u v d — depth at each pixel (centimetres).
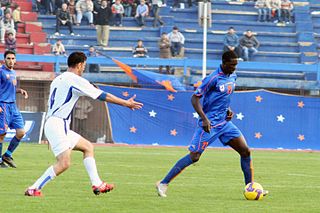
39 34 7975
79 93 2273
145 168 3741
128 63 7294
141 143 6244
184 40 8162
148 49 8119
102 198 2364
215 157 4900
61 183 2827
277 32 8600
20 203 2180
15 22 7988
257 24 8625
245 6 8831
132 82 7150
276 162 4550
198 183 2991
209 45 8275
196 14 8656
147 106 6259
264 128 6344
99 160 4281
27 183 2805
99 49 7994
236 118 6312
